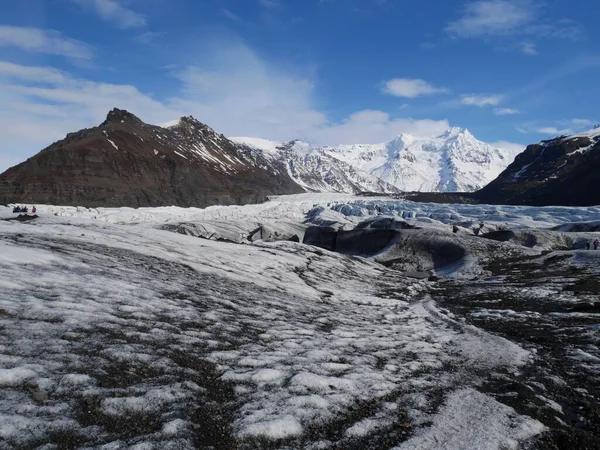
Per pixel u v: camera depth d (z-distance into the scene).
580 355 12.30
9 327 8.02
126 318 10.28
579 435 7.16
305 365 9.38
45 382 6.33
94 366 7.26
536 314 19.44
